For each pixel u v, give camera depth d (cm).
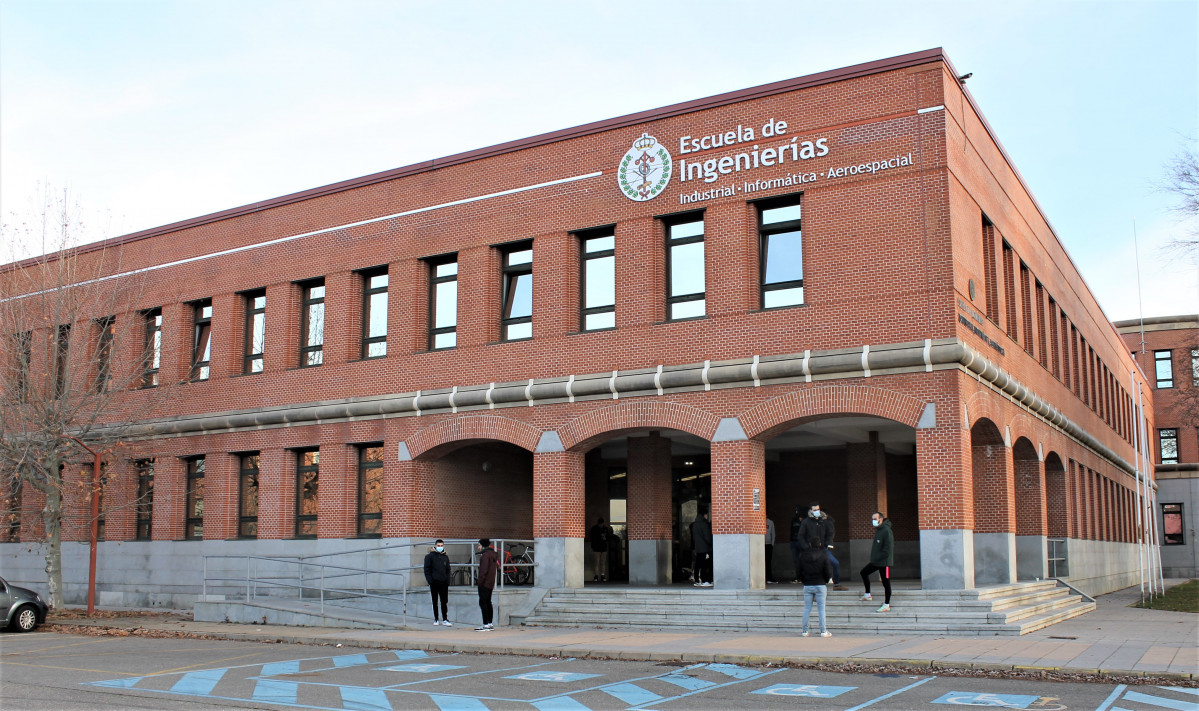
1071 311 3772
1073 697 1230
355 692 1334
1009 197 2795
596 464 3434
